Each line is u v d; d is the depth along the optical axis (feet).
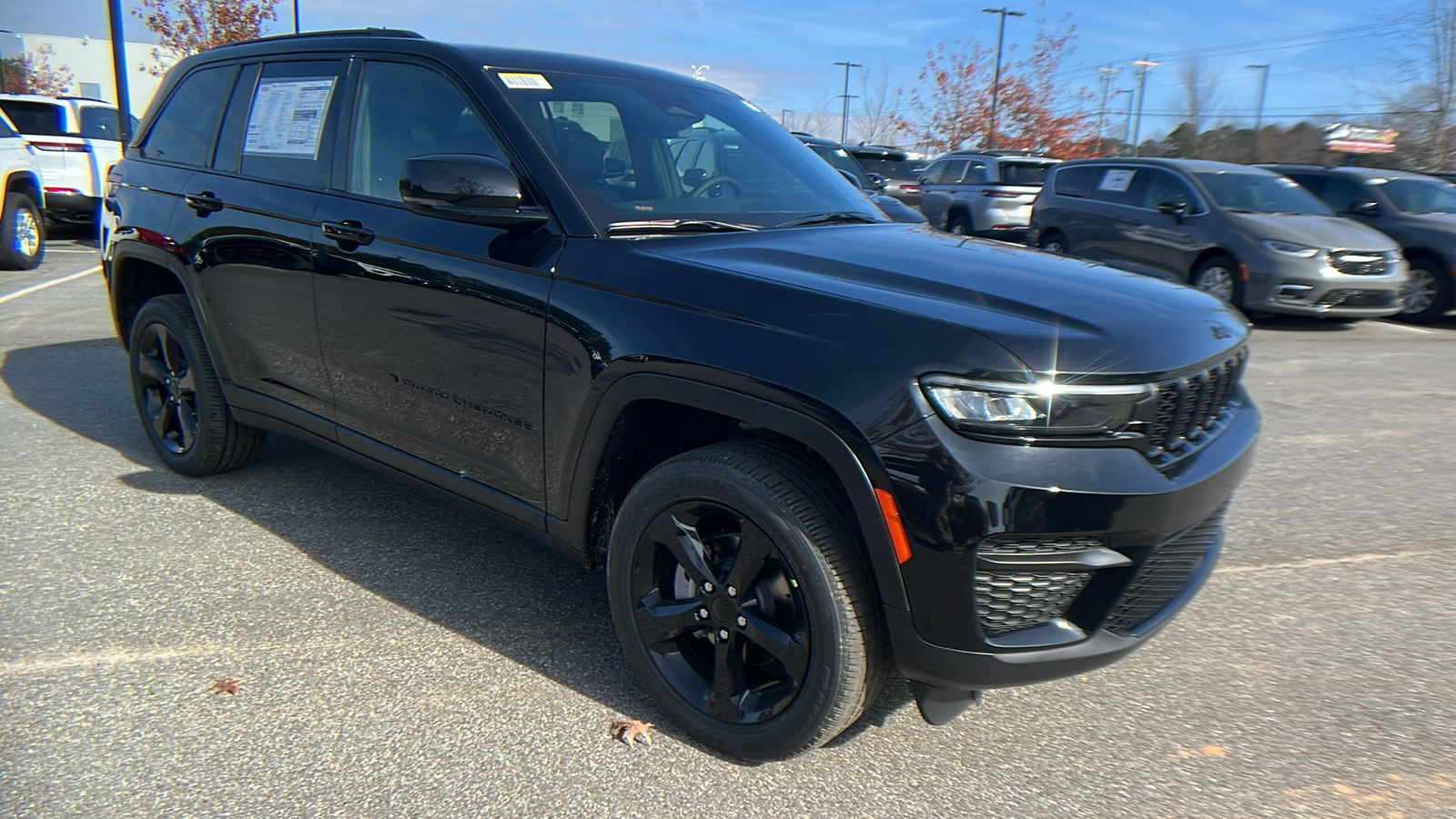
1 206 33.65
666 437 8.48
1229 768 7.93
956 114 119.03
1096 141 116.47
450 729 8.09
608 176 9.29
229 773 7.40
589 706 8.52
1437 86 100.37
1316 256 30.45
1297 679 9.43
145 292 14.47
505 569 11.25
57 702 8.25
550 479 8.74
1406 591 11.55
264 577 10.79
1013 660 6.79
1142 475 6.66
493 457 9.27
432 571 11.10
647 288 7.89
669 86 11.27
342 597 10.40
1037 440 6.44
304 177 11.19
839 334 6.89
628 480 8.64
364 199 10.37
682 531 7.80
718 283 7.60
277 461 14.71
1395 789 7.70
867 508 6.68
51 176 40.63
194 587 10.49
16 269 35.06
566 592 10.71
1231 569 12.15
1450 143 100.48
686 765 7.73
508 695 8.63
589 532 8.71
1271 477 15.88
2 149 33.86
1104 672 9.49
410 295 9.60
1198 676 9.45
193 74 13.67
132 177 13.85
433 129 10.00
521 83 9.89
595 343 8.04
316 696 8.50
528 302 8.57
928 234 9.95
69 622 9.61
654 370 7.62
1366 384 23.36
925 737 8.25
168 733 7.88
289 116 11.67
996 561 6.54
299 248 10.80
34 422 16.39
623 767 7.68
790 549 7.08
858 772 7.73
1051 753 8.07
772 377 6.97
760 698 7.80
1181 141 148.97
